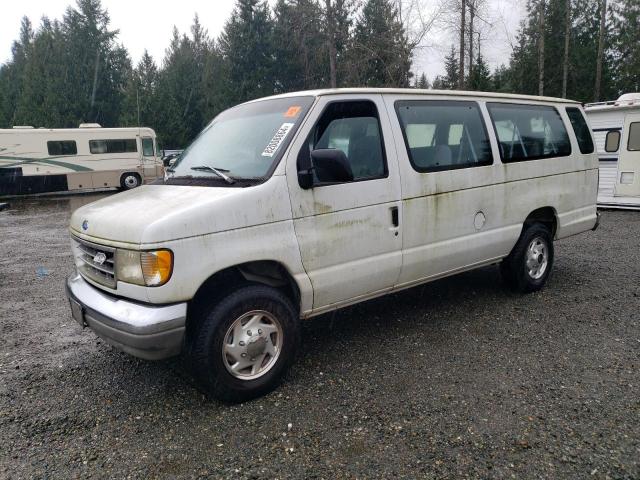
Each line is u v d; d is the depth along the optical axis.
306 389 3.52
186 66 47.88
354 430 3.00
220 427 3.09
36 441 3.00
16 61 63.22
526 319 4.73
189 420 3.18
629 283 5.80
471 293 5.54
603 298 5.29
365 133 3.84
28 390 3.64
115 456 2.83
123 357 4.18
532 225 5.32
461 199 4.44
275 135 3.56
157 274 2.91
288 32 22.53
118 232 3.07
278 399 3.39
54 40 49.91
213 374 3.19
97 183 22.62
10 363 4.12
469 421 3.06
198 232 3.01
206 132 4.32
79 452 2.88
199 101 45.06
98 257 3.27
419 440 2.88
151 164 23.66
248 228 3.21
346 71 20.89
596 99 30.22
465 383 3.53
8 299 6.04
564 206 5.54
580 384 3.47
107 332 3.09
